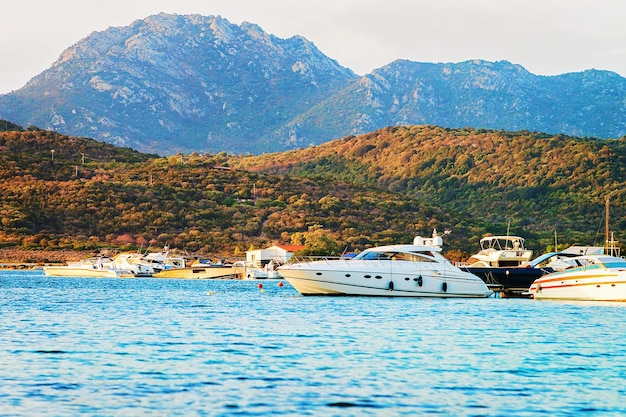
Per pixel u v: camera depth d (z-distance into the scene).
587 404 40.34
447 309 82.94
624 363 50.72
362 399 40.41
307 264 93.69
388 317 74.56
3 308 84.56
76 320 72.06
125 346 55.44
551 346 57.25
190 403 39.22
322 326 67.25
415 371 47.31
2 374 45.16
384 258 95.50
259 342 57.66
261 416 37.19
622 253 165.62
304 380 44.38
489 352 54.34
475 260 124.75
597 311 81.94
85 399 39.81
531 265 113.25
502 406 39.59
